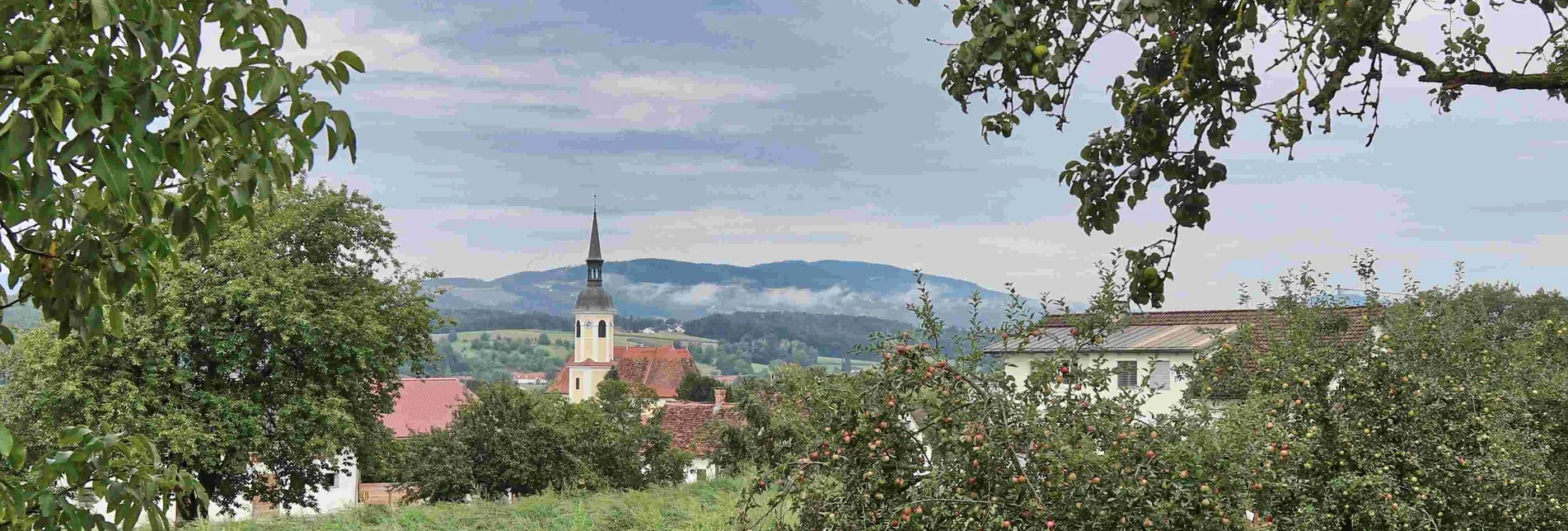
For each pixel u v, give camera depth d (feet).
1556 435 37.91
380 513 62.23
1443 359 39.83
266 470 102.47
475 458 127.75
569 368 490.49
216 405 87.92
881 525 22.45
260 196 11.93
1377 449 30.66
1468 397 32.50
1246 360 37.47
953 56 12.54
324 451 94.27
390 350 103.50
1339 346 34.63
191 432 84.58
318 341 93.50
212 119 11.12
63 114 10.21
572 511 60.49
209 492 97.14
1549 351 44.62
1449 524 30.89
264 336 93.20
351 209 104.99
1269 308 49.11
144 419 84.48
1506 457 32.12
